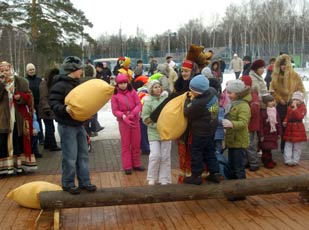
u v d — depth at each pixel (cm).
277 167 748
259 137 735
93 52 7019
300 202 566
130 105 731
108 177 714
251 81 713
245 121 561
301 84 809
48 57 3011
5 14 2828
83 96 478
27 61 3244
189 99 534
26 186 570
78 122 499
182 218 520
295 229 475
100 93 482
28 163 741
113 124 1254
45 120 927
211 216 523
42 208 494
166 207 561
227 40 6988
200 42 7262
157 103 623
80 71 513
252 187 531
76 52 3106
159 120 542
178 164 788
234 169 575
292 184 540
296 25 6150
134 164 749
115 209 559
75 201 495
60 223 512
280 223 494
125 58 1131
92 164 807
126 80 734
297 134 744
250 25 6450
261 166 757
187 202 577
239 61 2338
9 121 711
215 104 528
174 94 570
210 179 535
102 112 1503
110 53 7644
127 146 729
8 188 666
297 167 745
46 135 941
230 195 528
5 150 720
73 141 501
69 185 505
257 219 508
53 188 563
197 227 489
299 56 4622
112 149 936
